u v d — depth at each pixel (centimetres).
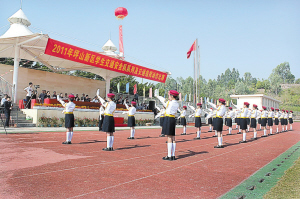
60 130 1477
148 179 465
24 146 829
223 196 377
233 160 707
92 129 1698
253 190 413
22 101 1881
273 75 14112
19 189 383
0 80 2062
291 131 2403
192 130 2147
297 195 384
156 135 1496
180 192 393
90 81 2886
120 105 2419
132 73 2298
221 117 1015
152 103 2864
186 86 9612
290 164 654
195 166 604
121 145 975
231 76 19125
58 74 2573
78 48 1809
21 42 1817
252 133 2034
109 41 2700
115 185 419
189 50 2870
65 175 473
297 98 11106
